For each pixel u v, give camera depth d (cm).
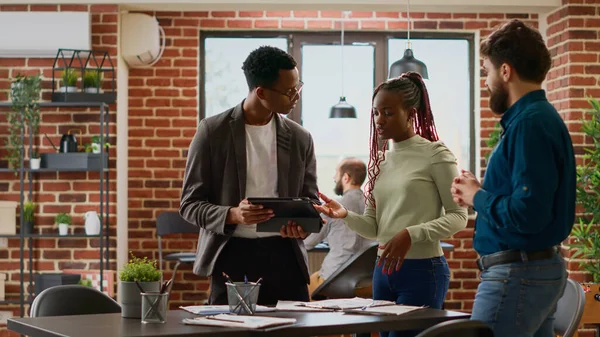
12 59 681
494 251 271
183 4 677
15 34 666
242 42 786
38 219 679
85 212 679
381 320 281
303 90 790
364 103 791
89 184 680
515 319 266
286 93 336
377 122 351
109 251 687
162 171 765
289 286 344
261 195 347
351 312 299
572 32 684
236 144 344
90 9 684
